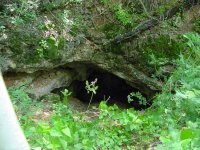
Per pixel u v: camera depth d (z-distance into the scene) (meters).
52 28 5.70
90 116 5.21
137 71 6.36
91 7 6.23
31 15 5.49
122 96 7.46
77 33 5.98
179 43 6.23
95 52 6.22
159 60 6.15
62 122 3.66
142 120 4.22
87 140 3.48
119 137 4.05
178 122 4.36
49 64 5.80
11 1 5.35
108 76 7.18
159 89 6.27
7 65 5.44
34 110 4.88
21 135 1.38
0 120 1.34
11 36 5.38
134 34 6.25
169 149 2.82
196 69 4.70
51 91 6.27
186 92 4.05
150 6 6.48
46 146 3.05
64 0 5.93
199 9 6.62
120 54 6.30
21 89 5.06
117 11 6.29
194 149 2.89
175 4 6.50
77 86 7.14
